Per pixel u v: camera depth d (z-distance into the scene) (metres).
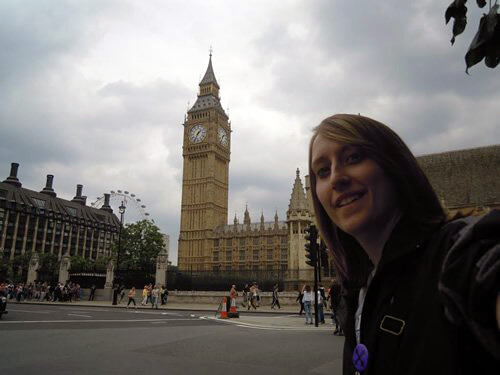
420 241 1.19
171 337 12.93
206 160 120.19
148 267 49.81
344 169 1.38
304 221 51.06
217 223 119.19
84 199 149.00
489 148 49.25
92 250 139.00
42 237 123.69
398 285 1.22
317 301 18.20
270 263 108.44
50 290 47.28
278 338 13.16
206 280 43.34
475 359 0.92
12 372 7.46
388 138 1.35
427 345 1.02
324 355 9.83
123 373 7.48
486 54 2.08
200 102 128.38
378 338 1.21
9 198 116.94
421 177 1.31
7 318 19.48
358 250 1.73
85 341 11.61
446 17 2.31
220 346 11.10
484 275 0.82
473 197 45.38
